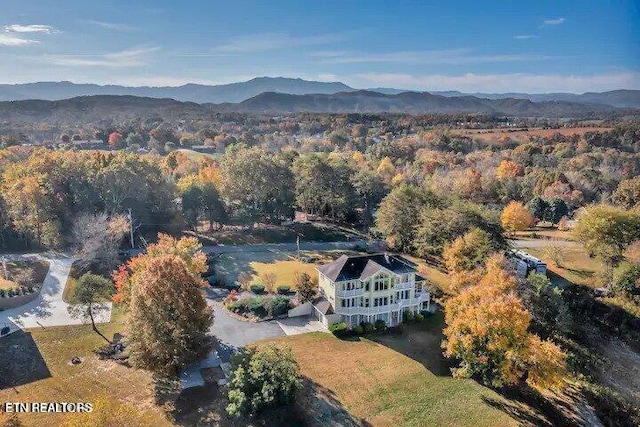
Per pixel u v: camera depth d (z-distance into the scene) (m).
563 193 108.62
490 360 45.94
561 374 44.00
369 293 56.56
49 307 56.25
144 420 37.56
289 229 94.94
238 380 38.81
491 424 40.66
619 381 50.62
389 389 44.66
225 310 58.78
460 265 65.00
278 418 38.66
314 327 55.75
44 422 36.56
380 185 105.94
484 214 74.81
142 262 52.28
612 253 69.44
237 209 93.44
